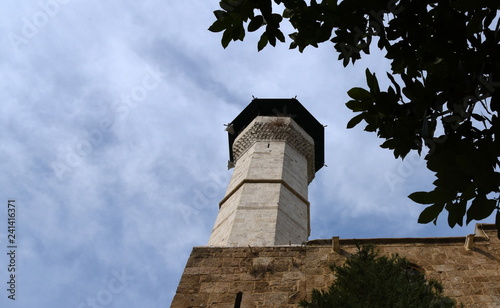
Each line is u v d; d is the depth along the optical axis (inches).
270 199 665.0
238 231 573.0
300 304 308.7
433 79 130.9
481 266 439.2
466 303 388.2
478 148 116.6
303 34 167.6
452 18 131.0
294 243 598.5
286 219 631.2
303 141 925.8
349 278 303.3
